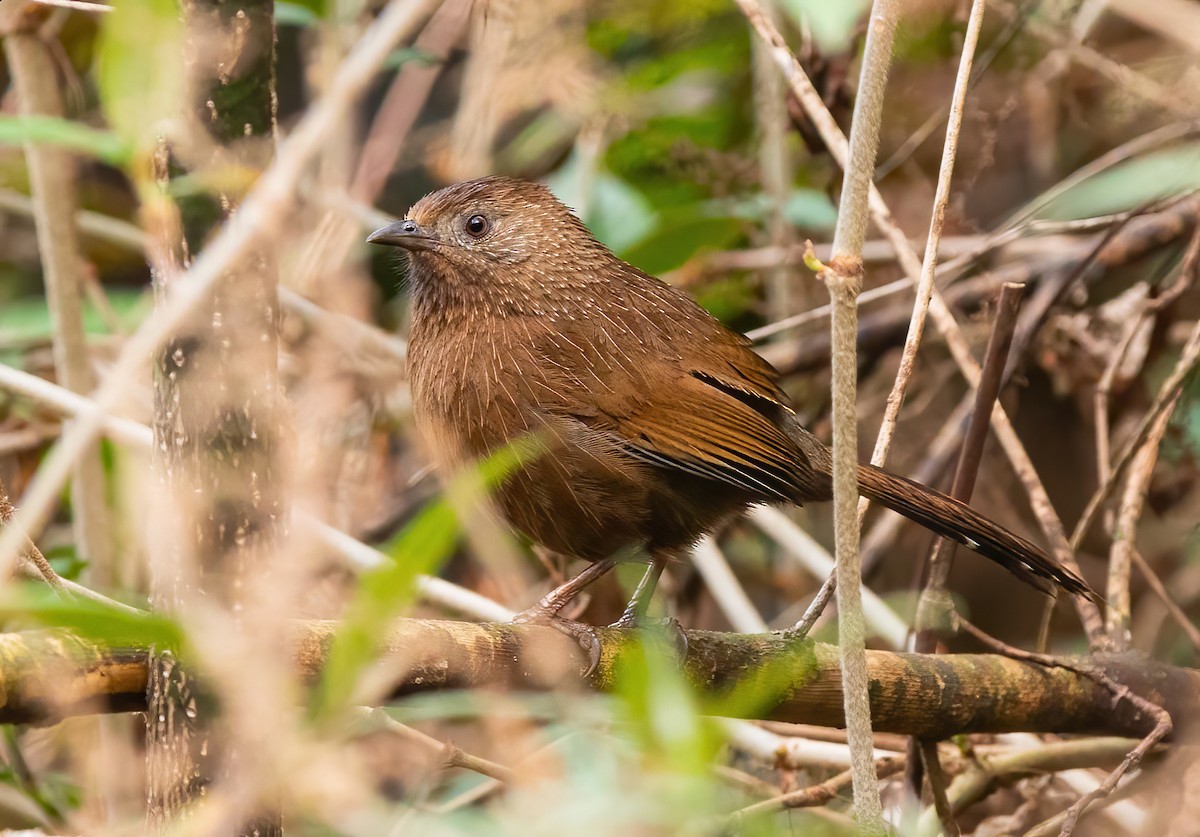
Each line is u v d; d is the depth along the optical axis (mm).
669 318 8852
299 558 5555
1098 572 12227
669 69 11875
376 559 8180
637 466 8172
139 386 9711
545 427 8125
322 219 11148
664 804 4582
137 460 8953
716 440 8250
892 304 11992
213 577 5742
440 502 3461
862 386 12102
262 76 5570
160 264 5574
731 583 10266
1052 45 10953
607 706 6105
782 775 8453
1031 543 8039
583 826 4801
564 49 11438
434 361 8586
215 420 5754
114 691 5262
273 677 4207
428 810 7434
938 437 11375
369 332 10297
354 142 12742
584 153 11688
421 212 8773
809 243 5258
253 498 5797
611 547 8453
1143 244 10953
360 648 3635
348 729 5645
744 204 11562
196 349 5727
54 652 4910
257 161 5566
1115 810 8656
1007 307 7801
